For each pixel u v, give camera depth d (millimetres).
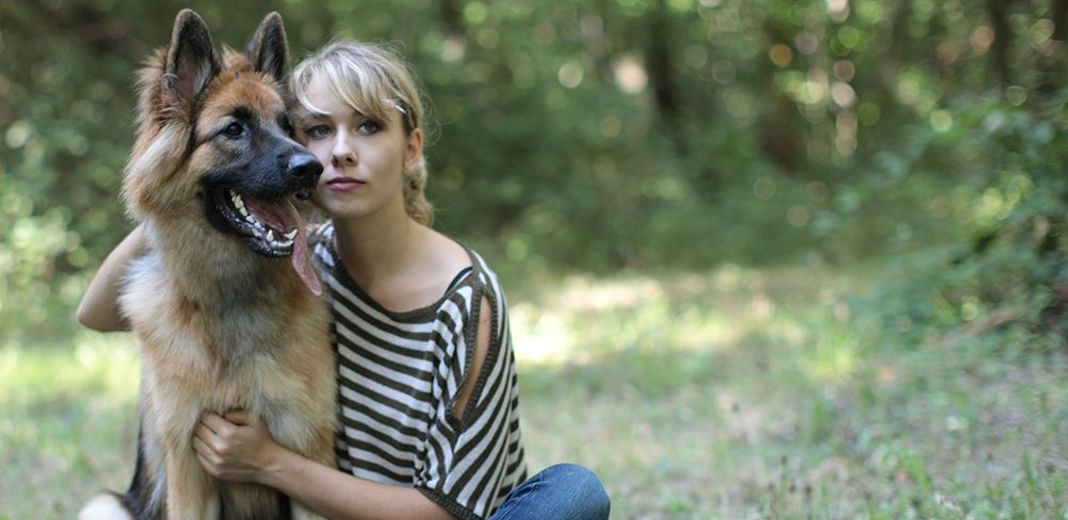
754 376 6762
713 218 14391
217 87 3322
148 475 3545
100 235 10203
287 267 3221
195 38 3332
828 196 16078
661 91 18328
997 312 6789
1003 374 5812
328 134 3080
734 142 16438
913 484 4348
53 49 10656
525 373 7328
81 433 5941
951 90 14312
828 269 12062
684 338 8367
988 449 4633
